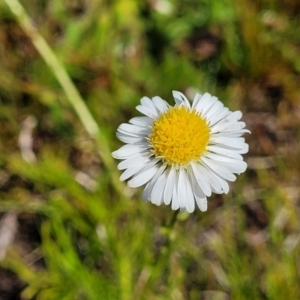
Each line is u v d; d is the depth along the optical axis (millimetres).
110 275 163
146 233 161
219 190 115
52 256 154
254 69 188
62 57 188
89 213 162
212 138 120
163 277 163
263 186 178
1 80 182
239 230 171
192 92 185
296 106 190
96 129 176
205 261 167
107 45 192
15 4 180
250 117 190
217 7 191
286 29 191
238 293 153
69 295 154
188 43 196
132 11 194
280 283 153
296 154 183
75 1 195
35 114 185
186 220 172
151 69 191
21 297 167
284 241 168
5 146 180
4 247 173
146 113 122
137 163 118
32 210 172
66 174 166
